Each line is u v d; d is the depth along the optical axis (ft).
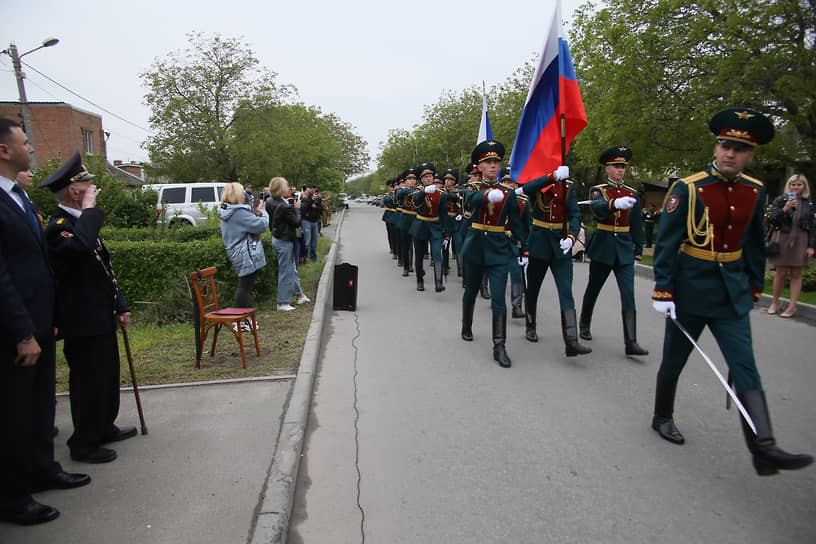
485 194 18.84
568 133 20.27
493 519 10.34
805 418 14.38
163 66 91.45
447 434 13.83
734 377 11.19
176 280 26.14
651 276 38.73
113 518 10.17
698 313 11.85
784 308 26.91
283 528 9.82
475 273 20.76
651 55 44.04
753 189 11.75
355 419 14.83
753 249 12.01
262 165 95.50
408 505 10.87
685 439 13.34
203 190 57.67
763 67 36.86
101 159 40.37
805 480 11.49
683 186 11.95
